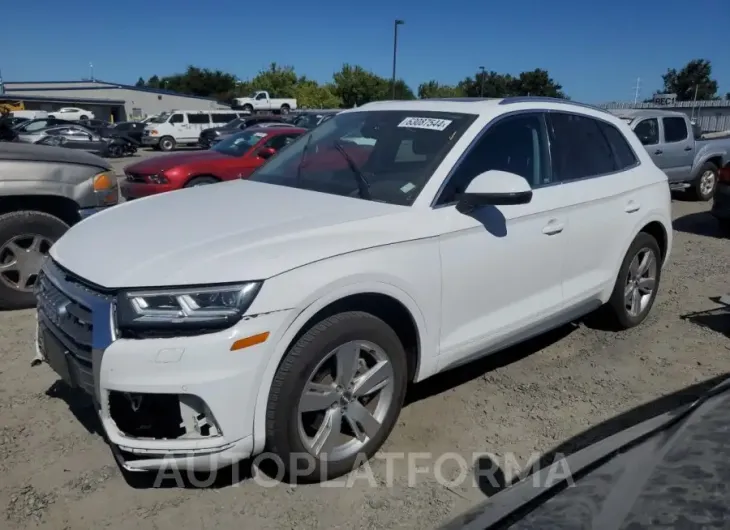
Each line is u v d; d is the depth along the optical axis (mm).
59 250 3279
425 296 3289
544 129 4184
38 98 62375
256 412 2748
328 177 3871
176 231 3088
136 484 3090
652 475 1597
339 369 3012
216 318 2621
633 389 4184
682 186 12805
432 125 3871
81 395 3934
